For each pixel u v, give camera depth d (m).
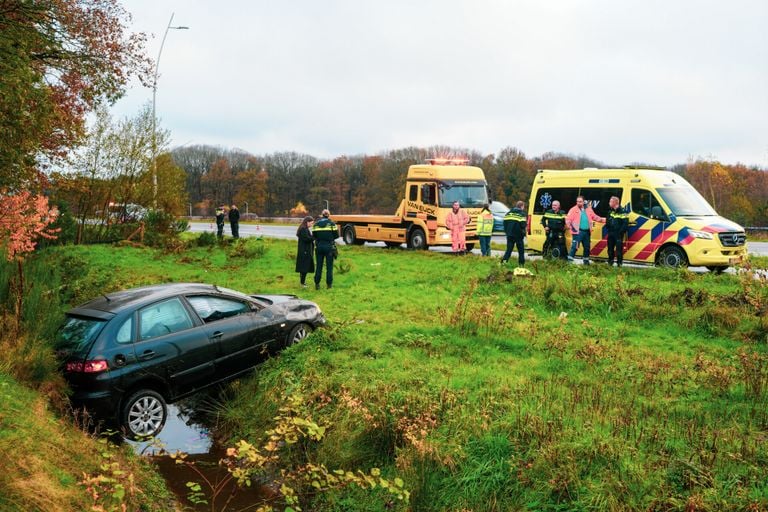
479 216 20.83
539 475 5.97
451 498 6.11
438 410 7.41
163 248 25.77
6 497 4.85
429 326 11.37
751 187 64.75
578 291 13.50
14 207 9.81
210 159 107.44
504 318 12.05
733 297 12.21
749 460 5.81
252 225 57.62
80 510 5.24
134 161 28.83
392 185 87.69
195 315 8.97
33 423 6.34
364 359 9.48
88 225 28.72
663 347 10.24
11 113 13.68
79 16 18.16
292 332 10.20
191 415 9.32
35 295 8.94
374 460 7.08
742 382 8.18
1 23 14.98
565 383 8.35
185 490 7.01
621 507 5.35
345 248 24.84
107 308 8.40
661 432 6.50
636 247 17.23
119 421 7.91
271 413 8.52
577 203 18.09
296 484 6.98
